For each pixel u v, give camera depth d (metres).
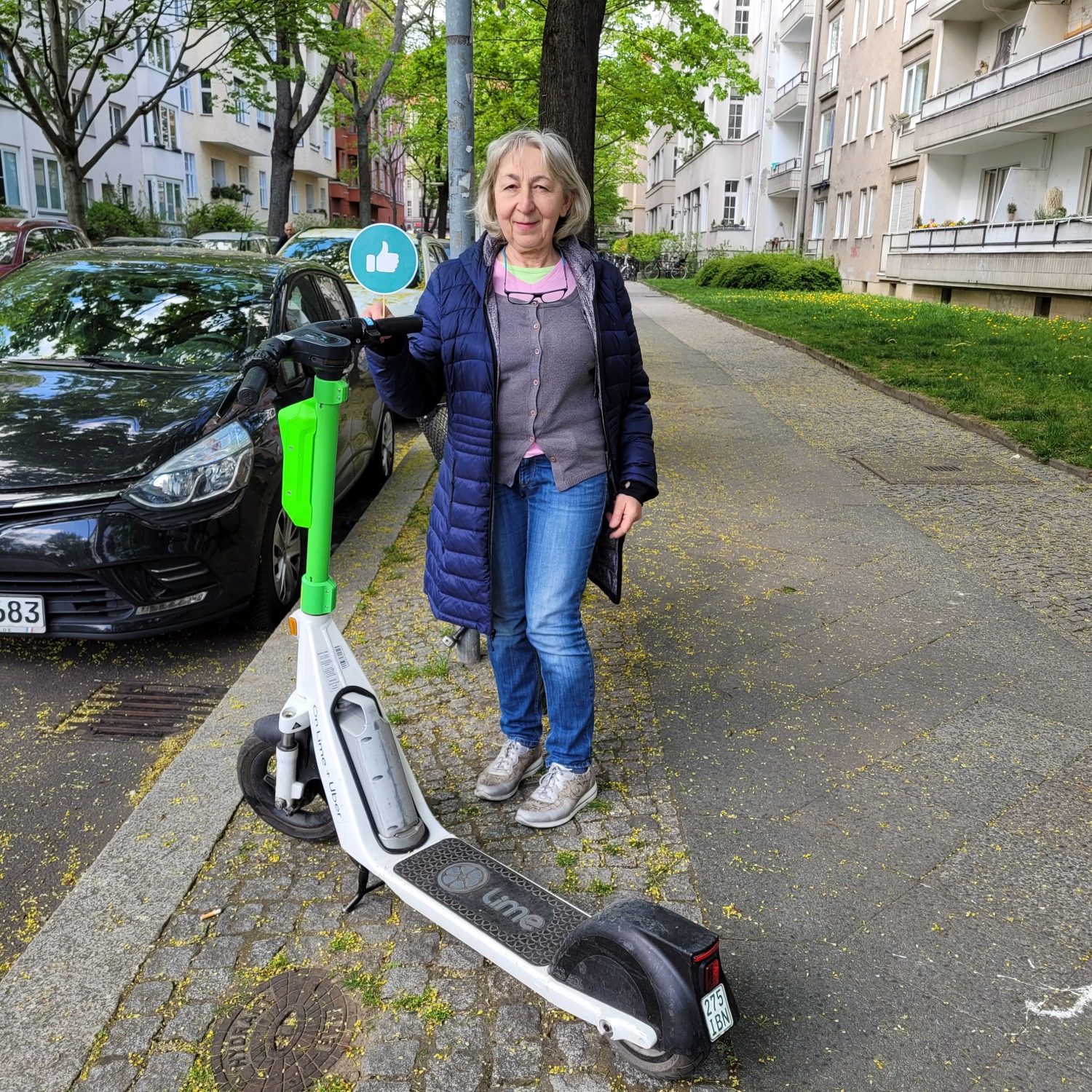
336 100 29.62
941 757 3.42
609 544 2.96
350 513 6.93
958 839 2.96
